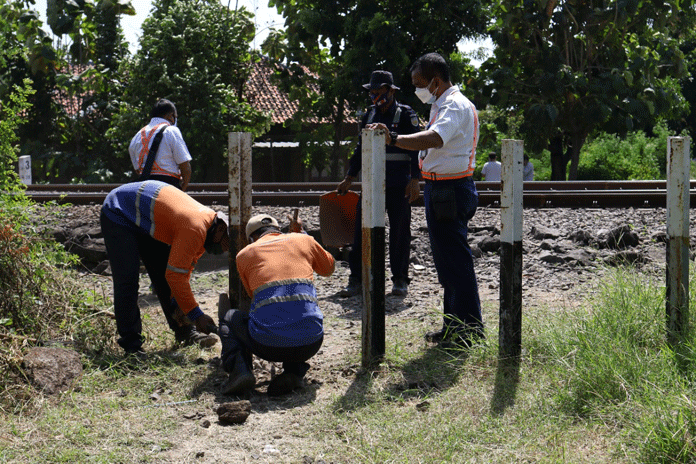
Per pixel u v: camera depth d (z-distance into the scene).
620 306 4.22
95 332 4.49
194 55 21.89
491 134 24.73
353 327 5.06
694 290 4.19
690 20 21.19
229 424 3.34
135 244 4.29
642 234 7.41
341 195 6.20
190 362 4.23
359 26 18.77
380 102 5.70
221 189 11.28
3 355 3.63
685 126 35.03
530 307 5.13
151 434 3.18
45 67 21.55
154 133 5.34
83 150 25.70
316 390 3.80
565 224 8.05
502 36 19.86
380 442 3.06
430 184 4.25
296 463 2.89
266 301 3.69
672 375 3.35
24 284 4.54
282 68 22.36
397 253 5.92
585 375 3.38
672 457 2.64
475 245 7.05
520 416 3.22
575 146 20.69
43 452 2.93
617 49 20.64
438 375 3.89
